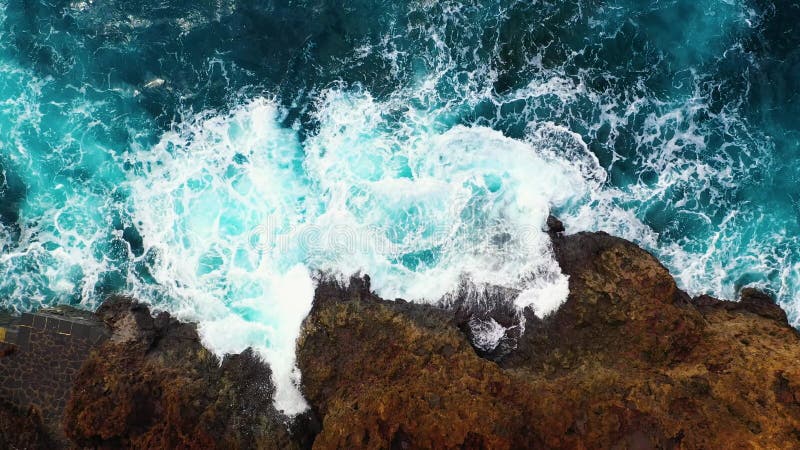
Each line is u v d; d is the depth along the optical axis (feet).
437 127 61.11
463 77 62.54
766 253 57.72
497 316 52.70
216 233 59.11
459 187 58.54
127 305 56.39
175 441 49.01
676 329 48.96
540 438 45.34
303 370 51.42
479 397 45.88
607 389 46.37
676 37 62.64
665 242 57.98
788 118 60.85
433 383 46.98
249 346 53.78
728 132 60.54
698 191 59.26
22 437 53.01
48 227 60.39
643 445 44.37
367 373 49.49
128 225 60.03
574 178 59.11
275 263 57.16
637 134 60.44
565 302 51.78
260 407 51.24
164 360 52.60
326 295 53.62
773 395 44.96
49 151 61.87
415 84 62.59
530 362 50.42
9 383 54.08
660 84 61.62
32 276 59.26
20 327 54.39
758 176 59.72
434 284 54.60
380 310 52.08
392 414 45.98
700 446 43.55
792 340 49.24
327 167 60.29
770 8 62.90
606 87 61.62
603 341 50.26
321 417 50.57
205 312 56.54
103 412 50.01
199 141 61.67
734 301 55.88
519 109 61.31
